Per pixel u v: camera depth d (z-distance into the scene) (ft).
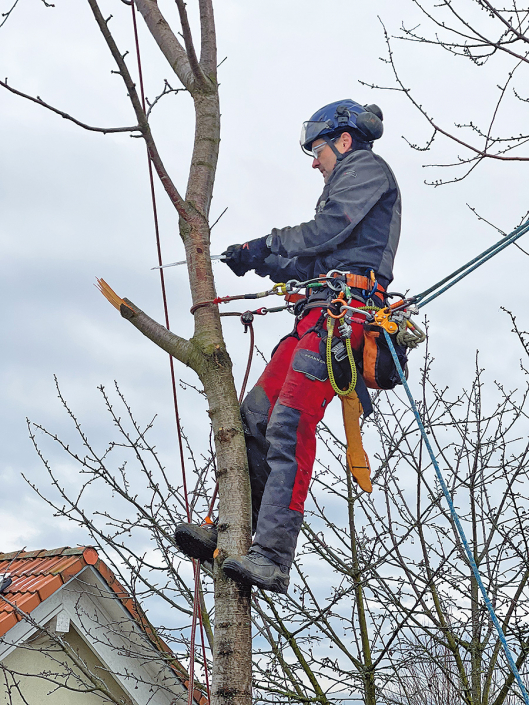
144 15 17.49
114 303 14.97
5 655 23.59
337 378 14.51
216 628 12.28
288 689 23.89
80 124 13.14
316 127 16.62
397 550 24.23
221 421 13.42
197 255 14.58
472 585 24.62
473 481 24.48
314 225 14.96
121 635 25.39
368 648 23.91
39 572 26.03
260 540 12.74
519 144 16.29
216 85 15.94
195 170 15.24
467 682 23.58
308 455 13.74
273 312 15.08
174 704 26.35
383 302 15.14
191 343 14.06
